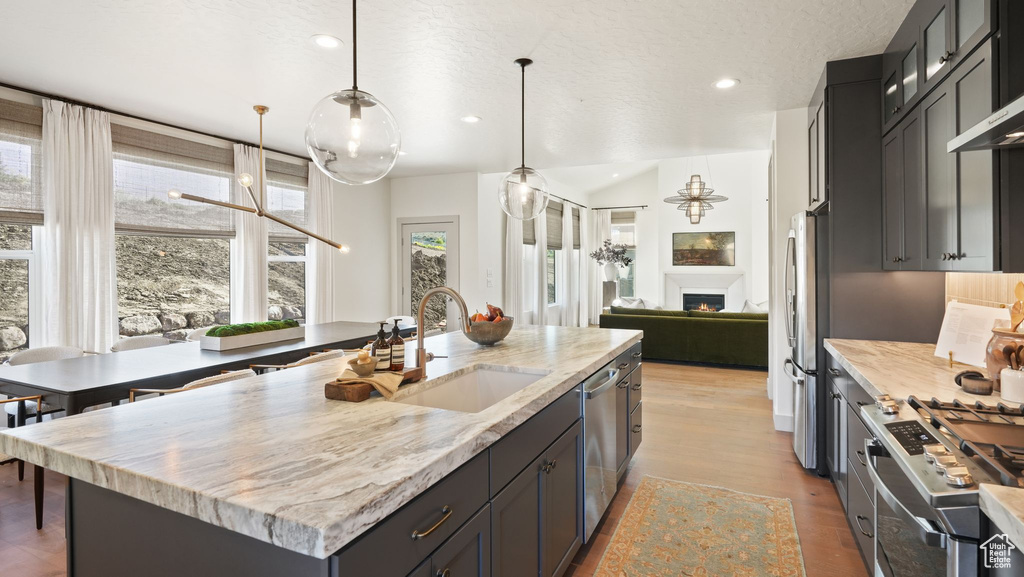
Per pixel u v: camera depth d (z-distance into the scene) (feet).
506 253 24.75
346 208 21.08
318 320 19.19
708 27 8.80
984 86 5.72
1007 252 5.52
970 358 7.36
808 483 10.18
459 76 10.88
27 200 11.63
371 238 22.49
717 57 10.02
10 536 8.11
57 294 11.98
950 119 6.63
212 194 15.88
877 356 8.11
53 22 8.43
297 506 3.14
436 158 19.21
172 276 15.25
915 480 3.77
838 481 8.89
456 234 22.30
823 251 10.30
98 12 8.10
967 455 3.99
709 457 11.58
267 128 15.08
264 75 10.80
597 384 8.04
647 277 37.45
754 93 12.01
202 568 3.60
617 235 38.22
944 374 6.82
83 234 12.44
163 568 3.79
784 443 12.45
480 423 4.78
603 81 11.21
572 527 7.11
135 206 13.96
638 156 18.78
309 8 8.03
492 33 8.96
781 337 13.32
